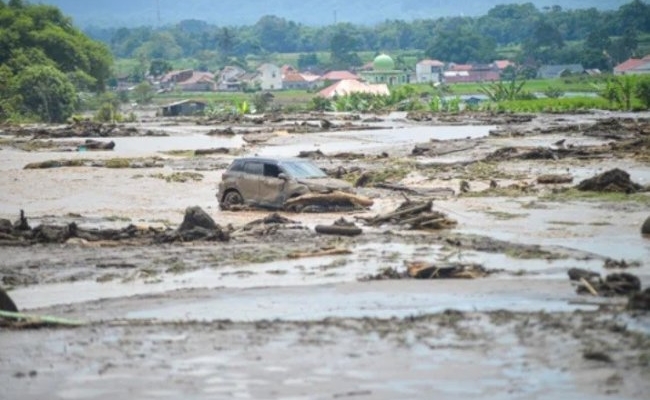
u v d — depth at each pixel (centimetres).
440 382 4547
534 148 15600
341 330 5381
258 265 7500
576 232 8738
